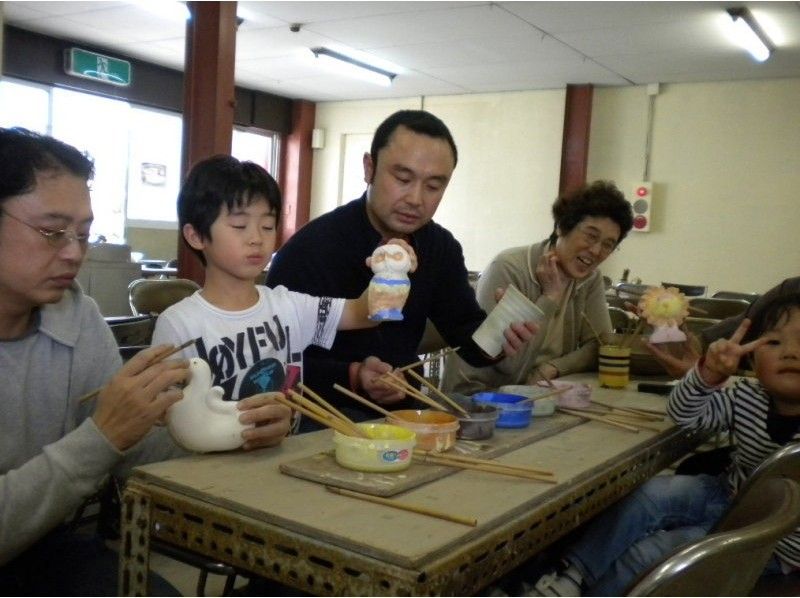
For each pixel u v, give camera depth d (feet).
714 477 5.49
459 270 6.89
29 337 4.10
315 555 2.72
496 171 26.30
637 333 6.94
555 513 3.36
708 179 23.13
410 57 22.18
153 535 3.29
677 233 23.63
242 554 2.95
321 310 5.50
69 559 4.01
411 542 2.65
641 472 4.42
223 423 3.69
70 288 4.37
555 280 6.56
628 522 4.89
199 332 4.76
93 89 23.24
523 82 24.53
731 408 5.24
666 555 2.50
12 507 3.36
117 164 24.58
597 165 24.91
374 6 17.76
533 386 5.48
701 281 23.32
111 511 5.00
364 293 5.69
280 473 3.47
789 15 16.66
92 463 3.46
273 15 18.99
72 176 3.74
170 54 23.62
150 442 4.39
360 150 29.37
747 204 22.59
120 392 3.47
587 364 7.47
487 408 4.50
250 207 4.76
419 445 3.84
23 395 4.03
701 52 19.76
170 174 26.45
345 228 6.29
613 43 19.43
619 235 7.25
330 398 5.56
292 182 29.94
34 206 3.61
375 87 26.66
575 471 3.69
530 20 17.97
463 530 2.79
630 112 24.27
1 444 3.93
